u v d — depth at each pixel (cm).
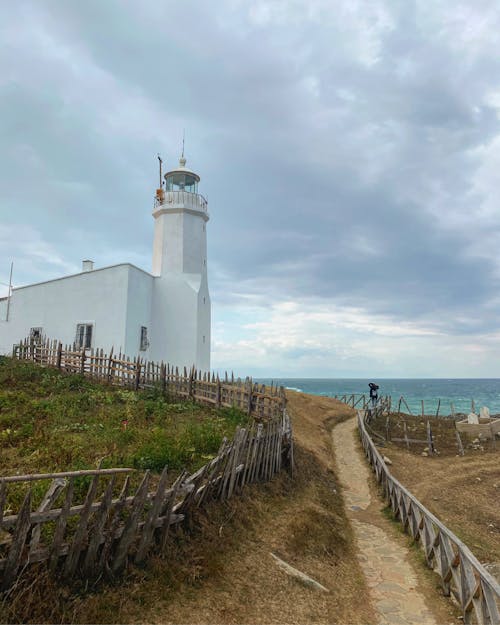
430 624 661
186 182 2720
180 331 2420
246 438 963
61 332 2291
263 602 611
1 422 1016
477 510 1335
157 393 1619
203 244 2639
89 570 518
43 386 1488
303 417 2342
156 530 625
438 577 813
